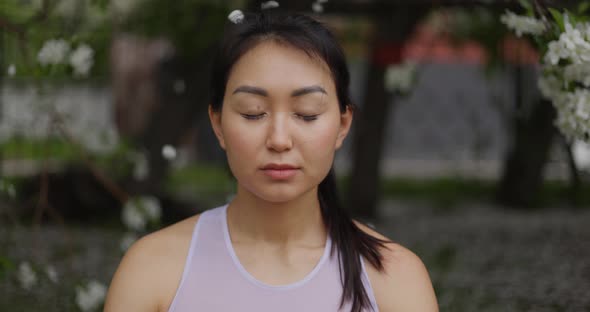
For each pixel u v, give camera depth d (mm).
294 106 1332
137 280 1417
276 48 1347
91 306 2801
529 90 6195
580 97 1814
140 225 3207
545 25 1802
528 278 4051
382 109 6316
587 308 3439
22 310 3305
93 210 5609
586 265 4379
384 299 1440
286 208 1432
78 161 5727
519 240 5266
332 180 1516
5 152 5254
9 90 4684
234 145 1348
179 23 4867
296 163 1333
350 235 1477
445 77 11398
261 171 1339
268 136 1325
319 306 1394
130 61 7570
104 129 4727
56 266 4098
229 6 4793
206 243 1451
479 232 5645
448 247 4945
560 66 1813
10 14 3186
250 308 1385
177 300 1399
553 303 3521
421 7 4496
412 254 1526
